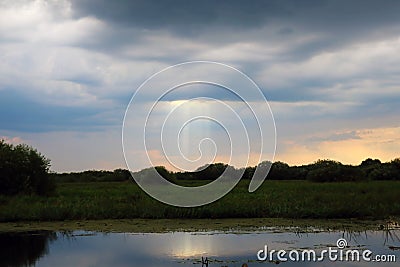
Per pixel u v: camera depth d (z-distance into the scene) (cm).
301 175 5231
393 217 1992
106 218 1959
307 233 1585
